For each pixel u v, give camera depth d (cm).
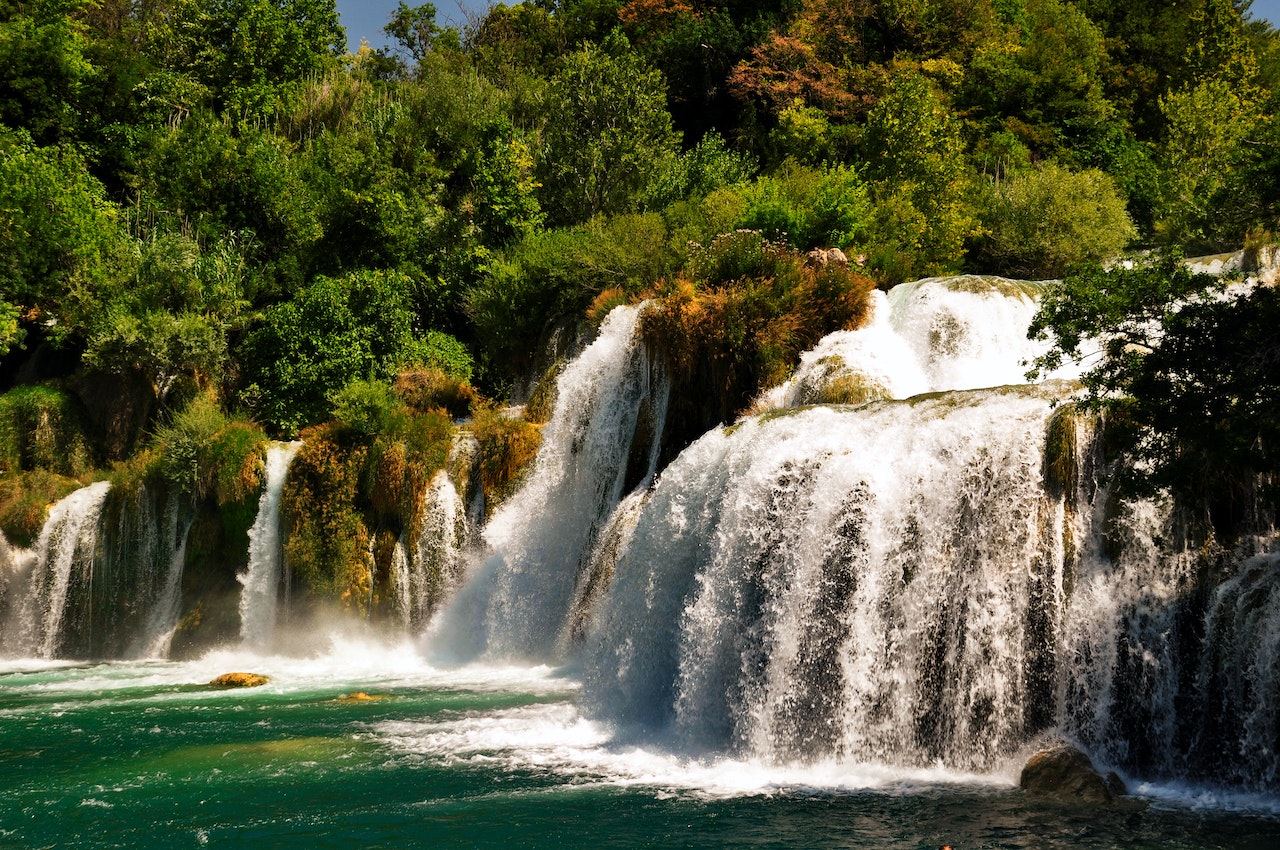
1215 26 4878
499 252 3703
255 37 5159
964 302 2341
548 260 3228
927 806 1183
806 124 4556
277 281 3791
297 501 2612
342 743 1548
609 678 1797
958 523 1454
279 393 3291
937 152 3831
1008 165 4412
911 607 1448
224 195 3922
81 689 2144
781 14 5641
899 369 2217
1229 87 4278
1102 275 1273
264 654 2583
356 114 4972
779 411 1798
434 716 1731
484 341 3400
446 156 4803
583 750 1501
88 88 4550
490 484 2517
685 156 4262
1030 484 1413
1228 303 1197
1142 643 1284
